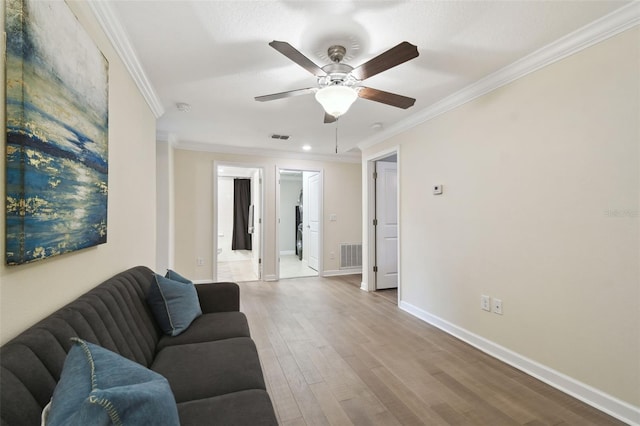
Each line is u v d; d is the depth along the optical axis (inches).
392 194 178.1
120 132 71.5
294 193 334.3
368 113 123.2
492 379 78.9
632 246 62.4
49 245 38.7
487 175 95.0
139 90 88.5
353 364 86.6
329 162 215.9
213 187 184.5
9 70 32.4
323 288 177.8
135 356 50.9
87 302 45.5
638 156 61.5
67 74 43.4
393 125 138.7
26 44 34.2
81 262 50.7
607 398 65.6
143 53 78.3
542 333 78.7
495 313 91.9
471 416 64.5
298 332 110.2
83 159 48.5
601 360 66.9
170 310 70.1
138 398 25.1
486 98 95.4
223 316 81.3
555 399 70.3
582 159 70.5
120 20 64.5
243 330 73.1
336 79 73.1
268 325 117.2
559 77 75.2
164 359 56.7
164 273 154.1
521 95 84.5
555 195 76.0
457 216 106.7
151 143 106.1
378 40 72.6
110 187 64.4
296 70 88.1
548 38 72.1
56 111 40.5
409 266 132.8
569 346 72.8
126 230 76.1
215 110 120.5
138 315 60.7
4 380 26.3
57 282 43.0
